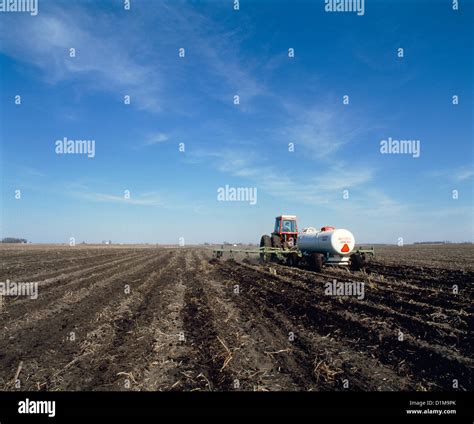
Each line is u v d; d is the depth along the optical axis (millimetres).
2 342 7230
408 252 39281
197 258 32094
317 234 18906
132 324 8594
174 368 6012
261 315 9453
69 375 5707
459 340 7051
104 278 16469
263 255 24297
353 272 17688
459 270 17797
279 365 6152
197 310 10016
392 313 8977
